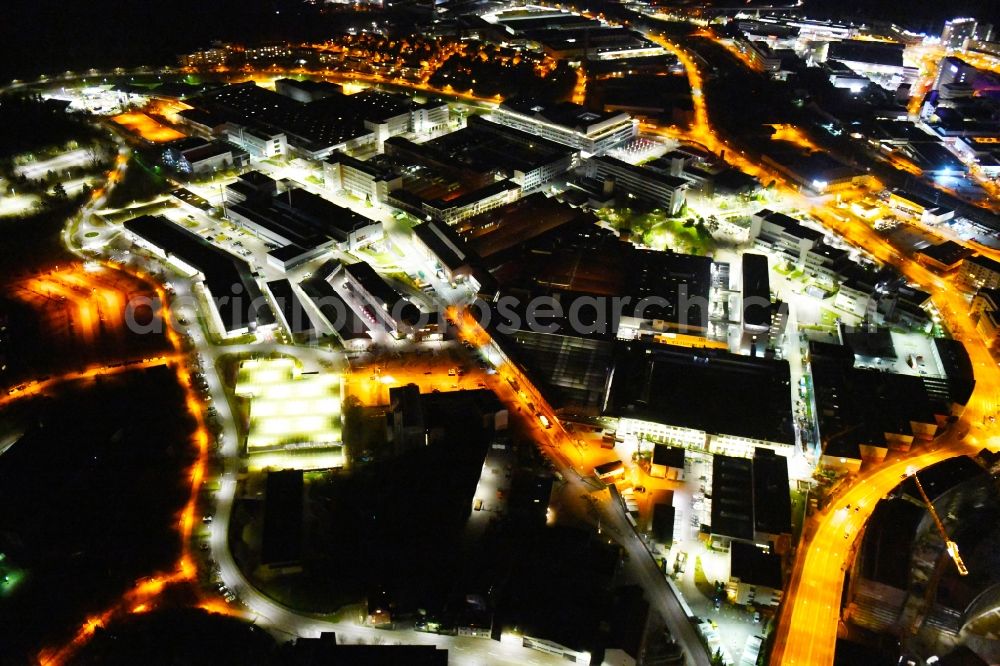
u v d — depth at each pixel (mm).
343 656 183000
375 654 183625
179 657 185125
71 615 199250
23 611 199875
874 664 185250
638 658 187625
